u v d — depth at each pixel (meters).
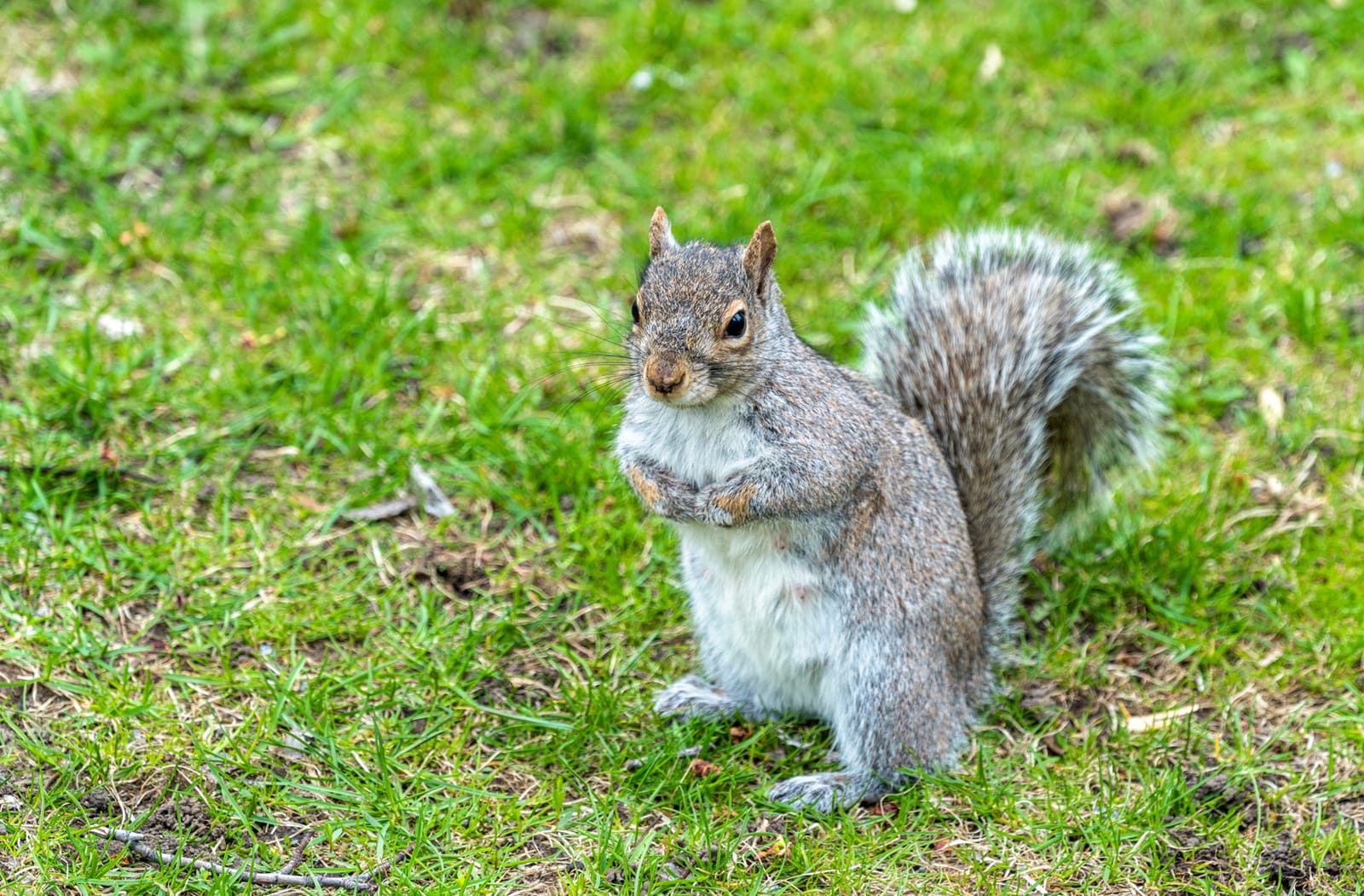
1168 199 14.17
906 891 8.12
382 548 10.52
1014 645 10.24
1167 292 13.02
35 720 8.72
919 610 8.95
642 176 14.36
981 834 8.60
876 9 16.59
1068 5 16.47
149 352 11.62
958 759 9.21
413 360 12.14
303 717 8.96
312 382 11.68
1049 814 8.59
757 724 9.59
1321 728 9.31
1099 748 9.20
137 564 9.87
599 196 14.03
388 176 13.99
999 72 15.66
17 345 11.65
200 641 9.43
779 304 9.02
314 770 8.66
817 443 8.73
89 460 10.54
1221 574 10.66
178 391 11.45
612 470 11.19
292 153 14.26
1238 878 8.23
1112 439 10.83
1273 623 10.16
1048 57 15.91
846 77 15.45
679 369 8.41
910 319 10.41
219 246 12.96
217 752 8.66
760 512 8.72
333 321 12.13
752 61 15.83
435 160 14.12
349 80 15.00
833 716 9.20
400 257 13.29
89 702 8.90
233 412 11.42
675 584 10.43
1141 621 10.37
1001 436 9.95
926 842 8.49
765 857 8.35
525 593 10.27
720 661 9.58
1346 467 11.44
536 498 11.02
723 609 9.26
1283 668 9.85
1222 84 15.71
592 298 13.03
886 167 14.38
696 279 8.64
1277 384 12.28
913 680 8.93
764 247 8.81
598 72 15.39
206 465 10.87
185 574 9.97
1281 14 16.48
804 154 14.66
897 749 8.95
